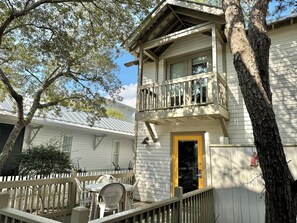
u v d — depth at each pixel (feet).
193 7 20.71
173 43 25.99
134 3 20.26
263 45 7.84
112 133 36.65
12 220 6.51
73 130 33.40
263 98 6.55
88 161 35.63
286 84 19.01
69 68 22.35
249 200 12.41
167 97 21.42
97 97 23.98
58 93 24.17
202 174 20.88
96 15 21.13
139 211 7.02
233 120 20.63
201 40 24.07
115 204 14.66
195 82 19.79
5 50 20.35
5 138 26.05
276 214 6.04
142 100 22.75
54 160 24.59
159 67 26.63
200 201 11.76
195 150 21.93
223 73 21.86
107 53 23.80
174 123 23.89
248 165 12.82
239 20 7.77
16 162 23.81
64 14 18.60
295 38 19.34
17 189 15.19
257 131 6.48
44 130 29.50
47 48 17.99
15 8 16.35
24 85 23.18
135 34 23.27
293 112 18.28
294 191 6.23
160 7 22.56
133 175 25.09
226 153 13.60
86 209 5.55
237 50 7.30
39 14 17.70
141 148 25.66
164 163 23.68
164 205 8.54
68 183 17.99
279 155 6.24
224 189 13.28
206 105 18.83
